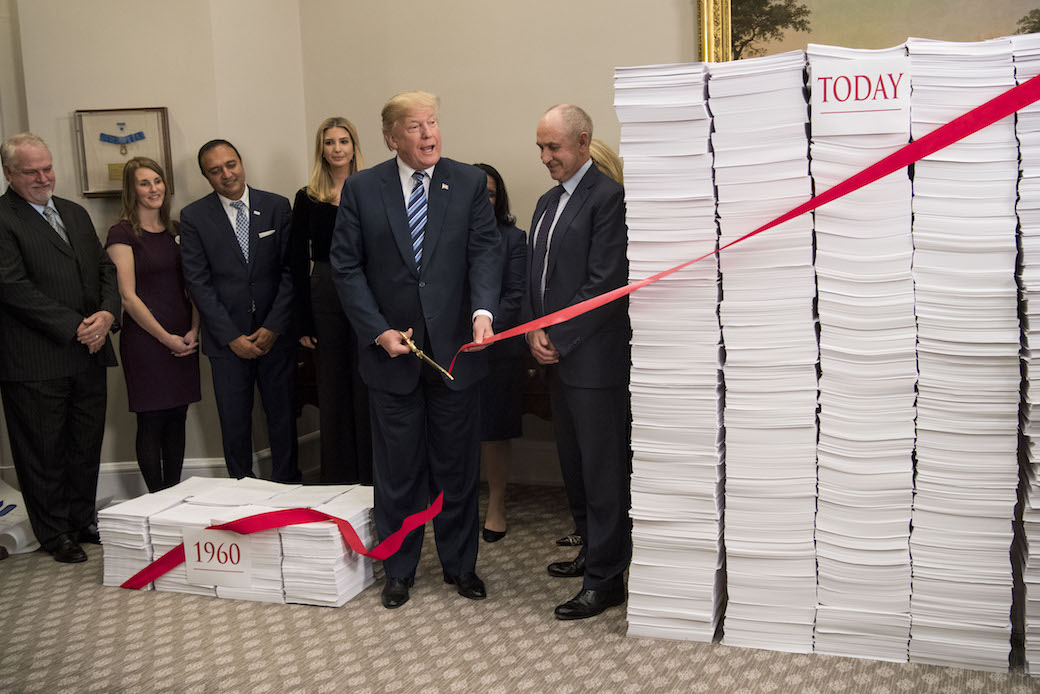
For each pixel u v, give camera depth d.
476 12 4.80
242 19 4.72
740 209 2.71
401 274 3.10
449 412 3.20
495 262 3.18
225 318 4.19
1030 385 2.54
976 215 2.54
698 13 4.39
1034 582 2.59
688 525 2.86
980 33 3.96
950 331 2.59
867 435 2.68
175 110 4.59
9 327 3.86
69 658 2.90
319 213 4.21
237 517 3.40
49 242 3.89
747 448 2.79
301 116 5.13
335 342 4.24
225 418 4.28
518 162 4.80
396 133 3.02
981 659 2.63
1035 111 2.47
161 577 3.48
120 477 4.77
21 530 4.00
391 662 2.78
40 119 4.62
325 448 4.34
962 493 2.62
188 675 2.75
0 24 4.71
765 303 2.73
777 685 2.57
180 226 4.31
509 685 2.61
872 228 2.62
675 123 2.73
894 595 2.70
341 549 3.26
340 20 5.04
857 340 2.66
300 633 3.03
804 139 2.64
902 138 2.57
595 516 3.07
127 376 4.25
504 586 3.38
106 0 4.57
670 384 2.83
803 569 2.78
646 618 2.91
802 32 4.19
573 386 3.00
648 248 2.81
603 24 4.58
